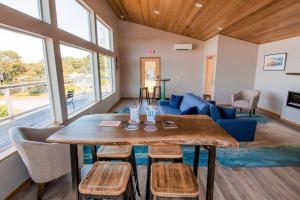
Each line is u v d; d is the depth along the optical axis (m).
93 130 1.55
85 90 4.80
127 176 1.31
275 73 5.43
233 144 1.33
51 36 2.78
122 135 1.44
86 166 2.64
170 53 7.95
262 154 3.03
